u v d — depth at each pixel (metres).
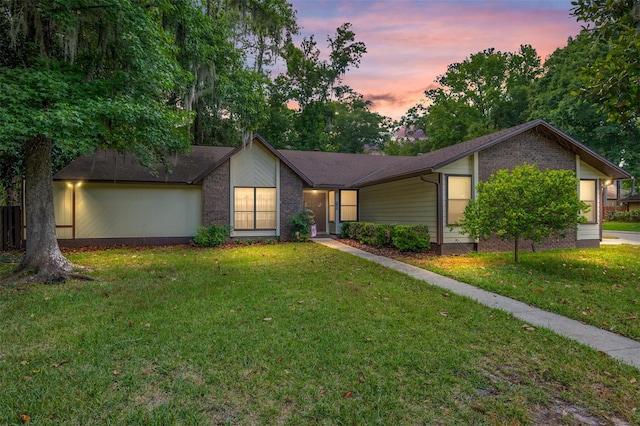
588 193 12.40
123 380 2.93
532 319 4.65
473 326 4.30
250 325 4.23
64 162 13.41
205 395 2.72
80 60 7.84
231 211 13.74
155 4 8.45
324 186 15.67
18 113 6.20
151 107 8.02
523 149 11.57
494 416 2.50
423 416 2.48
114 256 10.27
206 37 11.78
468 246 11.05
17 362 3.27
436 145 33.94
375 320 4.45
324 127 30.53
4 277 6.98
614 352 3.62
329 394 2.75
